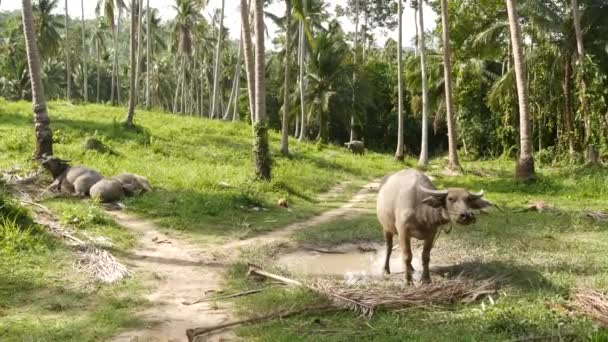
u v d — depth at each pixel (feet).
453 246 31.96
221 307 22.56
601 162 76.02
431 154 161.99
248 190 48.67
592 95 75.66
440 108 128.77
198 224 37.50
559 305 20.83
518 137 107.34
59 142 62.18
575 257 28.96
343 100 129.59
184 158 65.21
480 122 126.21
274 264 29.19
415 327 19.34
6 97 162.50
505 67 120.26
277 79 150.92
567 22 82.99
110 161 56.49
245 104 171.22
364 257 31.17
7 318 20.48
